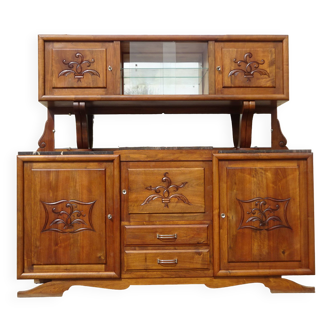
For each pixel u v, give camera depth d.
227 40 2.56
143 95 2.55
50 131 2.73
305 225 2.53
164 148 2.59
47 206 2.49
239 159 2.52
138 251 2.50
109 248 2.49
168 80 2.65
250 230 2.51
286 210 2.52
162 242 2.51
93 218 2.49
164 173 2.53
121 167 2.52
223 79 2.56
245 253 2.51
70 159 2.49
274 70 2.58
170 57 2.77
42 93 2.53
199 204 2.53
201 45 2.63
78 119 2.63
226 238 2.51
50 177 2.49
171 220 2.53
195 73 2.65
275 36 2.57
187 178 2.53
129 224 2.51
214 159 2.51
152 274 2.51
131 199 2.52
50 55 2.54
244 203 2.52
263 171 2.53
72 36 2.53
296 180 2.53
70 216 2.49
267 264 2.52
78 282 2.51
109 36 2.53
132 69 2.64
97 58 2.54
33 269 2.48
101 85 2.54
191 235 2.52
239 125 2.85
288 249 2.52
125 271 2.50
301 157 2.53
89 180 2.50
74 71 2.53
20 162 2.48
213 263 2.50
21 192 2.48
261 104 2.72
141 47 2.65
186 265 2.51
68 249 2.48
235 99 2.56
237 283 2.53
